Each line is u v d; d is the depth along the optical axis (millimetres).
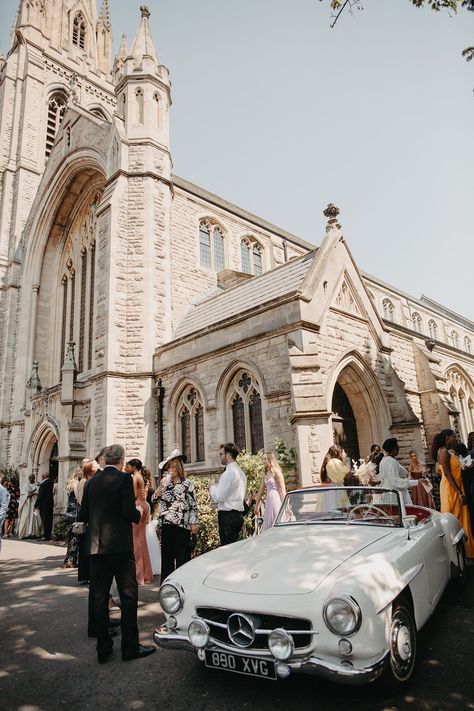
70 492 10094
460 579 6078
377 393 12758
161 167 18375
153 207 17547
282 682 3945
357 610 3291
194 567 4414
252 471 9703
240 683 3975
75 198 24016
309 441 9789
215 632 3850
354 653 3234
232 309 14602
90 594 5363
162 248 17422
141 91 19156
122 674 4270
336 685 3840
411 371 16062
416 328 37594
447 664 4074
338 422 12648
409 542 4477
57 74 36094
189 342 14234
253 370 11711
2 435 24172
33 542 14570
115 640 5262
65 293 24672
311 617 3391
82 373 20328
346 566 3789
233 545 5039
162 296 16844
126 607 4707
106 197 17672
